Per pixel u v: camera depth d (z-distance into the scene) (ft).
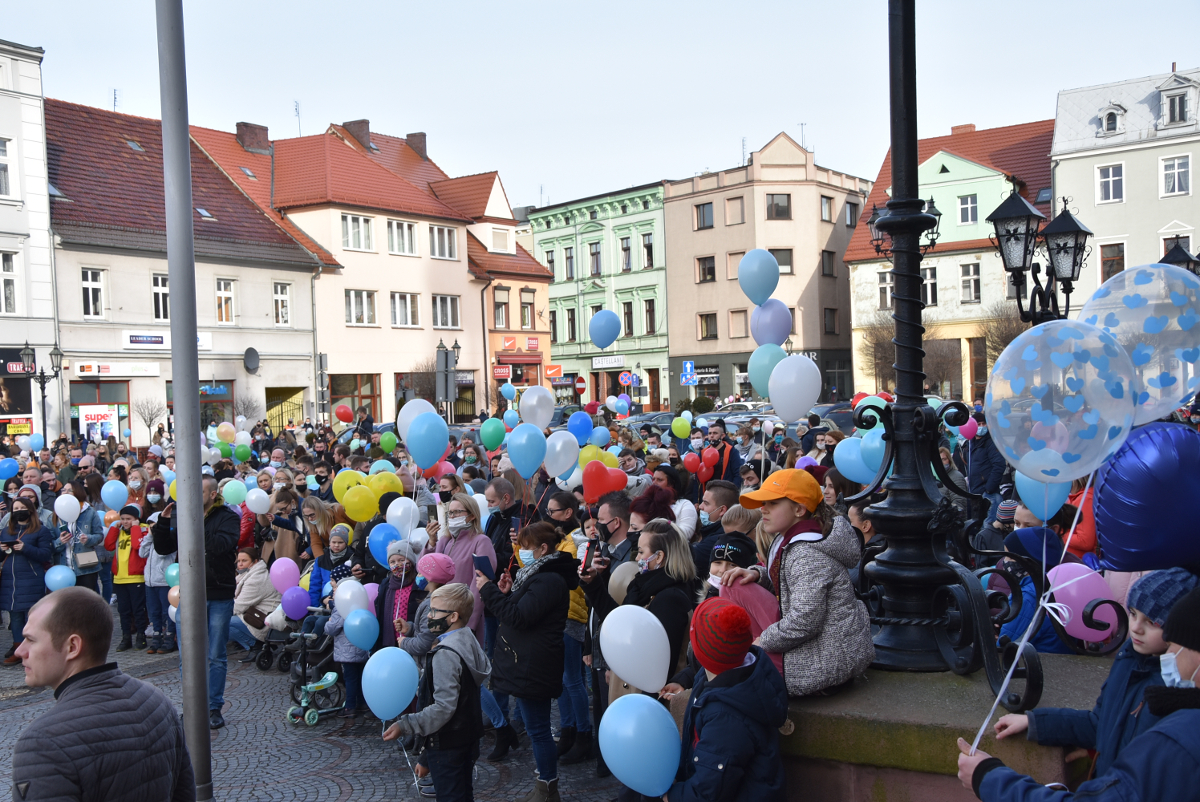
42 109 91.97
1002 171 142.00
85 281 96.27
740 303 162.20
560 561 17.75
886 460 14.48
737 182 161.27
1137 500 10.18
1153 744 7.30
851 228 169.37
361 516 25.59
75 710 8.93
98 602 9.44
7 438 64.59
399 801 18.65
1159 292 10.98
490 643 24.54
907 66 14.24
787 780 12.89
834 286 165.68
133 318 99.45
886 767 12.17
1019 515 17.87
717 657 11.16
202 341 106.73
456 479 25.93
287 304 117.08
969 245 142.20
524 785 19.26
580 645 20.62
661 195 171.73
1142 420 10.97
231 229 113.50
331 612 25.26
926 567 14.11
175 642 32.94
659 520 17.74
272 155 131.95
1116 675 9.20
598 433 37.88
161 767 9.36
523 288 153.17
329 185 123.75
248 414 108.58
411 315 133.49
